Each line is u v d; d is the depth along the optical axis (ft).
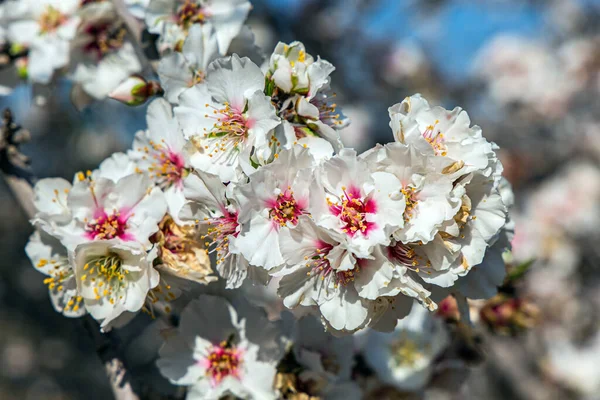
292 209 1.55
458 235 1.56
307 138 1.59
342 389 1.80
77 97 1.93
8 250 4.62
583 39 5.13
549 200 4.18
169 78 1.70
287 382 1.74
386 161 1.54
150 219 1.62
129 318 1.65
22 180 1.82
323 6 4.15
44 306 4.65
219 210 1.59
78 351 4.66
